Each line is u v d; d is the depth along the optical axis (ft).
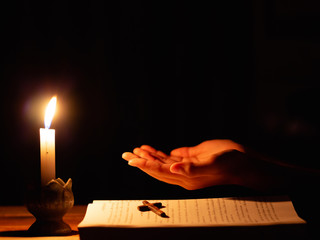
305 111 7.09
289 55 7.18
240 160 3.60
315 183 3.81
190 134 7.12
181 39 7.01
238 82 7.11
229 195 5.10
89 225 3.16
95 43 6.89
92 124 6.98
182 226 3.16
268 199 3.54
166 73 7.03
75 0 6.82
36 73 6.80
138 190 6.67
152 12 6.96
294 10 7.13
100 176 6.99
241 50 7.09
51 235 3.39
